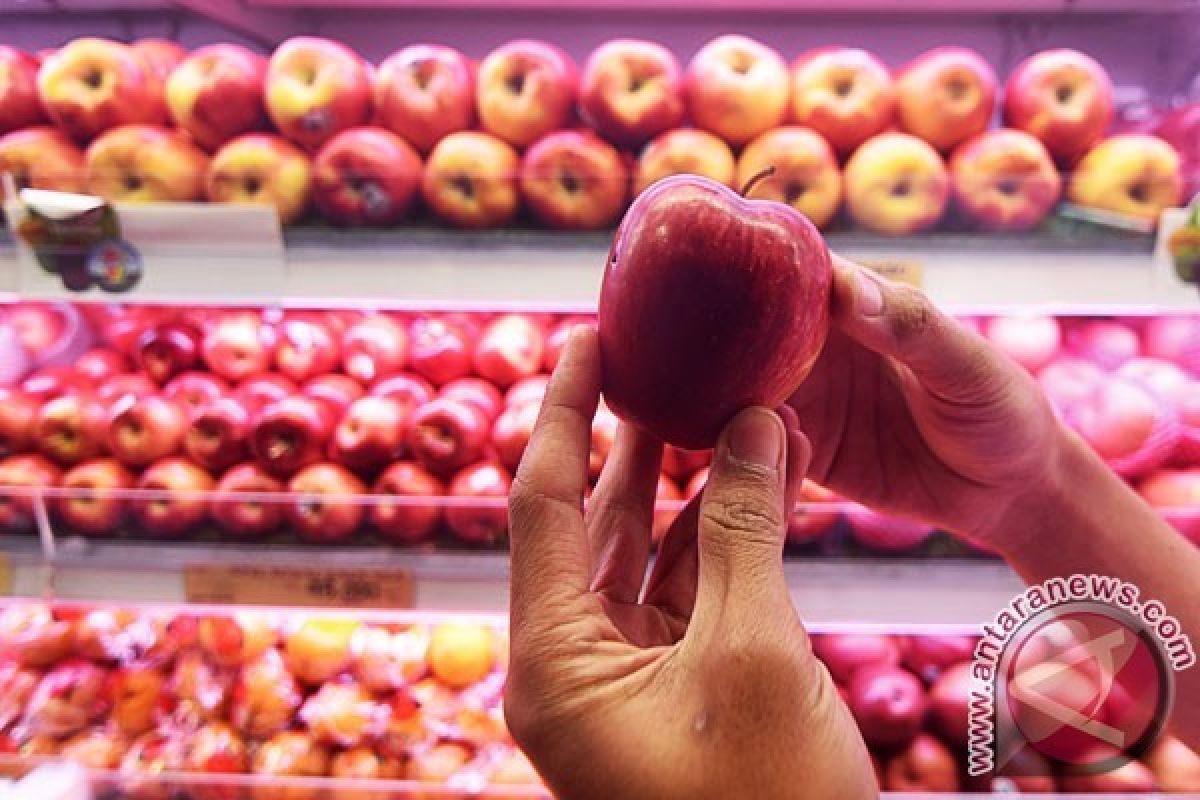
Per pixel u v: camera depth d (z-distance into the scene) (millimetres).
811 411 1056
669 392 696
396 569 1133
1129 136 1051
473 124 1162
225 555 1149
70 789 1202
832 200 1088
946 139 1120
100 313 1333
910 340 779
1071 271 1033
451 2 1357
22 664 1293
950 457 1001
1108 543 1049
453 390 1251
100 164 1089
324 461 1193
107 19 1450
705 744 544
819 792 551
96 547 1158
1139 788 1132
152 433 1167
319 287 1068
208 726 1275
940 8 1348
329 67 1099
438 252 1079
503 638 1330
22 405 1201
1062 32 1387
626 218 727
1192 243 986
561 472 642
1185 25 1326
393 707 1280
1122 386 1155
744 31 1442
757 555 576
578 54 1455
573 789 572
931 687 1277
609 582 772
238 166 1069
